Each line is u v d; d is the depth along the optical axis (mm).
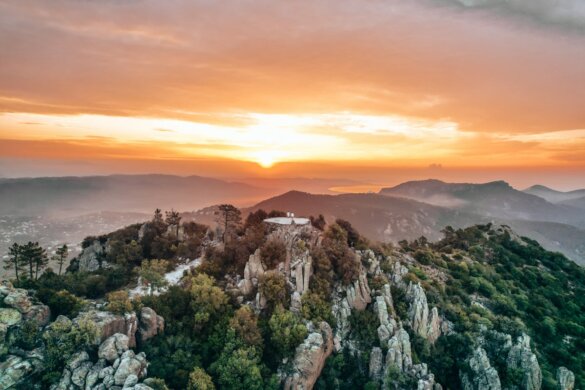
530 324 142250
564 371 120562
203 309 105938
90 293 119062
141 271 117812
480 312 135875
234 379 92125
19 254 124625
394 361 107250
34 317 87375
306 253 124062
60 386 79562
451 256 181750
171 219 165250
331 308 117125
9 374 77438
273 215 156125
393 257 154875
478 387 109500
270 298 111625
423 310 122750
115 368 83250
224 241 144250
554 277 184250
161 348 94500
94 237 159625
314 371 100375
